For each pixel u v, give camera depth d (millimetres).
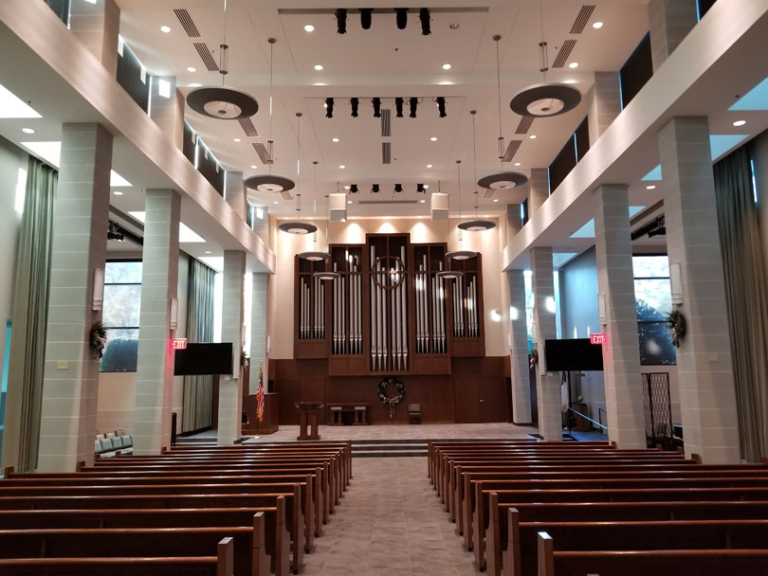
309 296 20844
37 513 4348
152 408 10812
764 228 10781
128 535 3725
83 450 8156
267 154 15047
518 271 20125
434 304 20578
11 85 7398
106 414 17422
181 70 11289
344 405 20188
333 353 20297
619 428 10680
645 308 18406
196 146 13852
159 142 10344
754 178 11086
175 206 11609
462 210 20297
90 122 8555
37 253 11133
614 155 10242
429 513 7797
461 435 16438
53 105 7977
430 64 11227
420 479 10766
